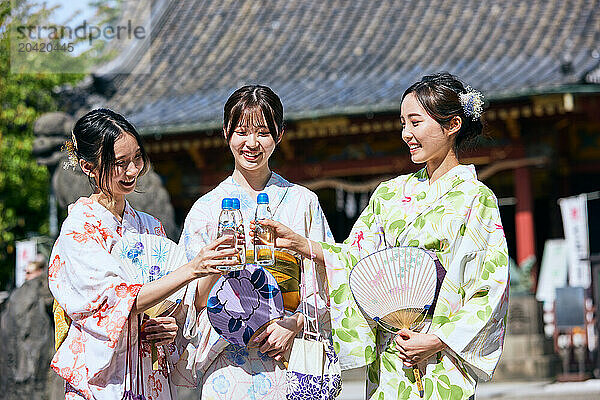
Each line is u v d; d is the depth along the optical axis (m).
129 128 3.86
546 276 14.86
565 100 14.87
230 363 3.93
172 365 3.99
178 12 22.14
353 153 17.56
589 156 17.98
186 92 19.28
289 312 3.93
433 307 3.79
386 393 3.87
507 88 15.17
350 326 3.93
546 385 12.12
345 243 4.05
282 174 17.81
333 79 18.30
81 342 3.72
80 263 3.73
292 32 20.56
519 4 19.33
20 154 17.28
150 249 3.96
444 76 3.96
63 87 18.30
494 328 3.76
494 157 16.25
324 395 3.94
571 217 13.82
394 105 15.75
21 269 13.05
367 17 20.34
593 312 12.78
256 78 19.08
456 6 19.84
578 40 17.47
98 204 3.90
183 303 3.93
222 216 3.67
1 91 17.20
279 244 3.82
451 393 3.75
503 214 20.28
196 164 18.34
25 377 7.09
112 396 3.68
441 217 3.83
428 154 3.92
